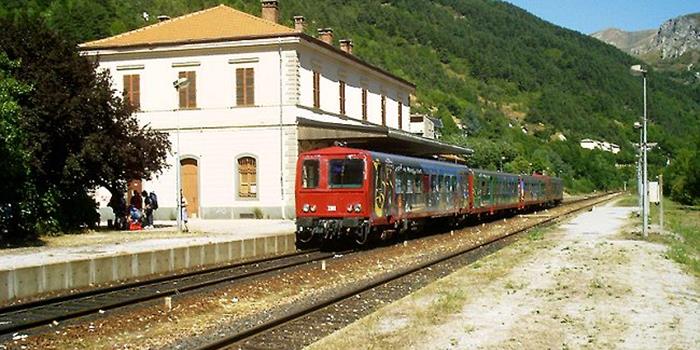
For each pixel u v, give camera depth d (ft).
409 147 146.61
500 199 159.94
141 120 141.18
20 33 95.91
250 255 83.66
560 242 89.35
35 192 91.40
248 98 136.77
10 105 84.33
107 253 70.90
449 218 124.88
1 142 82.84
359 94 167.43
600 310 42.57
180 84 110.52
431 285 53.31
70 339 38.06
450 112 500.74
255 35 134.82
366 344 33.99
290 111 134.21
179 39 139.23
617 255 73.31
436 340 34.71
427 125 286.25
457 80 596.29
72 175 95.76
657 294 48.57
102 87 99.19
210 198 137.90
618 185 503.61
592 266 64.08
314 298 52.65
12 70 93.25
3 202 86.33
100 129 98.22
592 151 528.22
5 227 85.40
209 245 76.95
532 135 553.64
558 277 56.90
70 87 97.09
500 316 40.75
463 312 42.04
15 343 36.96
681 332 36.35
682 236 106.11
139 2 362.94
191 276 66.23
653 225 125.29
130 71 142.41
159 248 72.95
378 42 588.50
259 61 136.05
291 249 91.97
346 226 86.28
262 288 56.54
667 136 563.07
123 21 313.32
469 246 91.04
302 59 138.00
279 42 134.10
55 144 95.09
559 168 428.97
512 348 33.09
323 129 131.85
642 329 37.06
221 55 138.10
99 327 40.96
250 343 35.63
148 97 141.49
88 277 61.77
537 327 37.70
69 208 99.55
